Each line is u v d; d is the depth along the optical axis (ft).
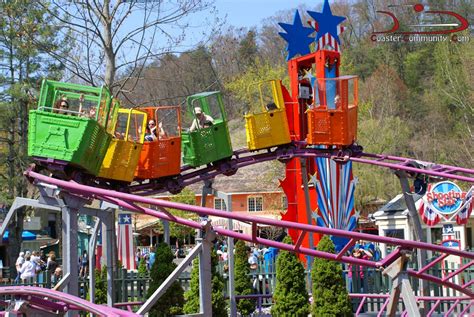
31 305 45.47
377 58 290.76
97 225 64.95
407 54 294.87
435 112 245.04
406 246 49.85
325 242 62.54
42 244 191.52
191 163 76.69
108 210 61.87
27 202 58.29
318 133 77.41
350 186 91.15
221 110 78.28
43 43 101.91
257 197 219.41
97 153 64.18
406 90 269.85
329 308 61.16
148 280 75.51
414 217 76.28
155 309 58.75
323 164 88.58
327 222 87.81
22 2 101.14
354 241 53.16
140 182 76.13
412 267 77.92
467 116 223.92
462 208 84.07
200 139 76.33
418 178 78.23
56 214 214.07
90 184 67.05
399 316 72.33
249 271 77.15
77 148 60.80
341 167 90.12
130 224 83.10
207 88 107.86
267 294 74.84
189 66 115.85
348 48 305.32
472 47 223.51
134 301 74.23
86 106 63.98
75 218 56.80
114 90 119.65
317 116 77.51
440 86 244.01
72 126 61.36
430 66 280.31
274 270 80.59
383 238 50.03
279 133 78.89
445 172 79.46
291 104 85.46
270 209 213.46
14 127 139.23
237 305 73.36
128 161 69.15
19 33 101.96
